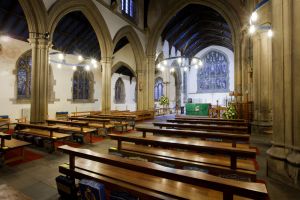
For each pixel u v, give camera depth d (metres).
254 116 9.18
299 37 3.67
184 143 3.68
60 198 3.20
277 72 4.04
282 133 3.92
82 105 18.88
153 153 4.12
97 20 12.38
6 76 12.77
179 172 2.14
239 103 11.03
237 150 3.08
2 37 12.45
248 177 3.02
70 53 17.20
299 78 3.65
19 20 12.18
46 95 8.95
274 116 4.11
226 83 30.62
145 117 15.77
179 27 22.14
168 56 23.53
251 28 7.48
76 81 18.27
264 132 8.59
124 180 2.65
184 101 30.95
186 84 32.34
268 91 8.74
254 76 9.10
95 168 3.10
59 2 9.49
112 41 13.66
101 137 8.30
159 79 28.97
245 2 11.59
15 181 3.88
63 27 14.40
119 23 14.35
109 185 2.62
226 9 13.69
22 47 13.64
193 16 21.00
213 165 3.40
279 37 4.00
